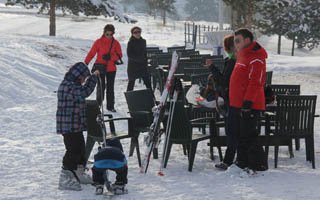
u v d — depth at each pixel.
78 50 26.47
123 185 6.88
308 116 8.40
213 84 8.45
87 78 7.31
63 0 36.38
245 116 7.61
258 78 7.48
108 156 6.75
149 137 8.02
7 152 9.19
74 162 7.19
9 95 14.89
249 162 7.84
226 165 8.12
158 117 8.00
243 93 7.64
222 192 6.93
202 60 16.50
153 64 17.75
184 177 7.72
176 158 8.96
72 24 52.62
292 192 6.90
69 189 7.13
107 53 13.27
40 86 16.98
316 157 9.02
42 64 19.98
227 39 8.05
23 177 7.75
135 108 9.19
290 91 10.57
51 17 35.56
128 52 14.61
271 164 8.53
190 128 8.02
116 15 39.25
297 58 30.70
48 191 7.09
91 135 8.30
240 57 7.62
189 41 41.91
